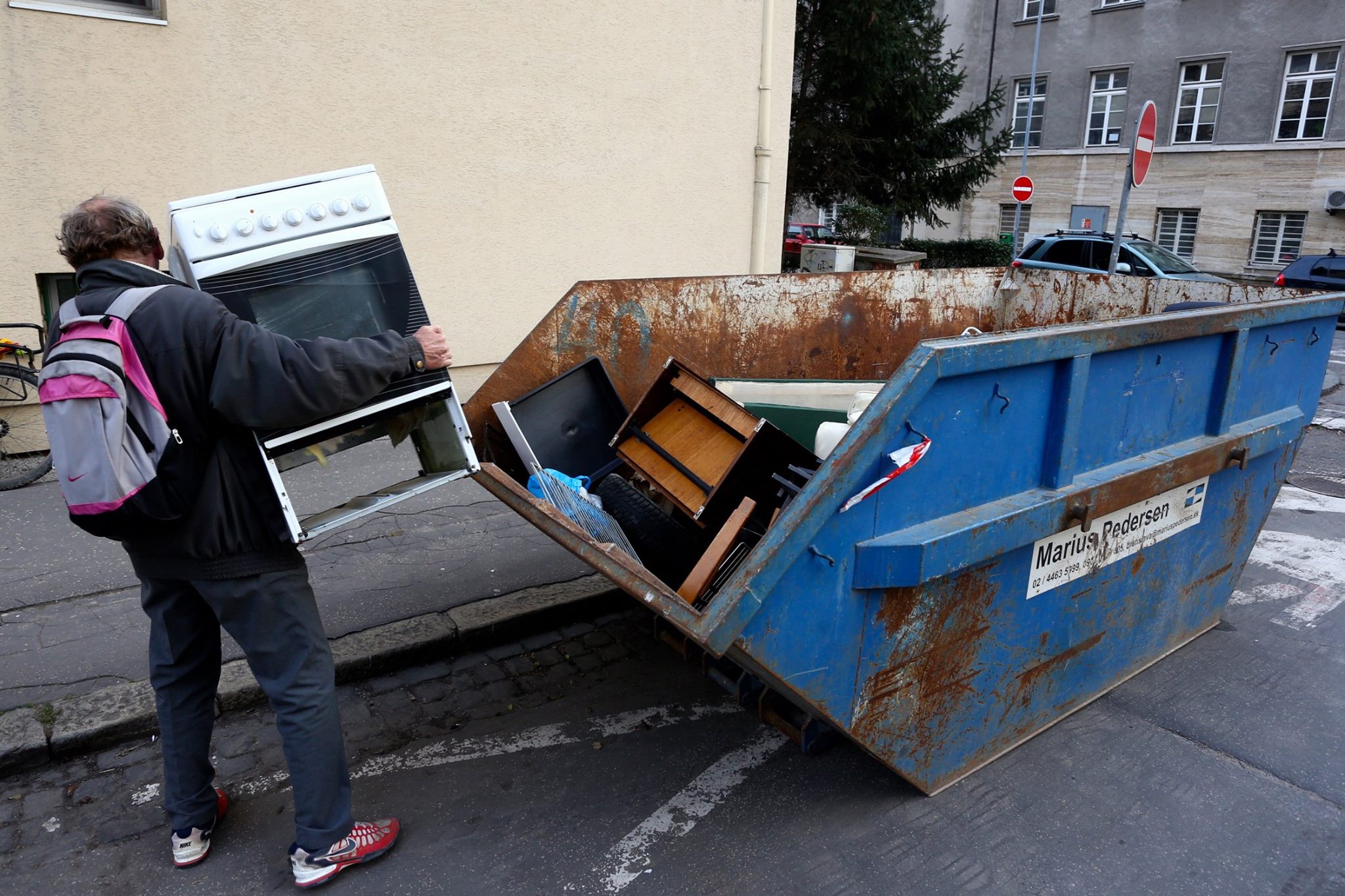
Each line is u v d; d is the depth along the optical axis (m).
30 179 5.28
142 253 2.18
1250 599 4.43
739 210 8.75
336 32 6.09
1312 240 21.91
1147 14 24.00
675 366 3.39
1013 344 2.38
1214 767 3.06
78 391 1.93
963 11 28.22
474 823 2.74
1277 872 2.58
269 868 2.55
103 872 2.53
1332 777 3.03
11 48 5.06
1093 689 3.37
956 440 2.41
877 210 16.70
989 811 2.81
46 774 2.96
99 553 4.48
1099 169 25.72
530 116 7.12
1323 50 21.12
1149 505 3.16
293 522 2.22
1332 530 5.49
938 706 2.72
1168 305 4.51
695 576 2.54
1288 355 3.57
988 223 28.59
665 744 3.16
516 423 3.34
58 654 3.52
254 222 2.23
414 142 6.60
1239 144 22.77
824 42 14.73
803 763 3.05
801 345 4.41
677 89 7.93
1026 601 2.83
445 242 6.93
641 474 3.36
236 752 3.08
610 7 7.32
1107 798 2.88
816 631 2.30
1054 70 26.39
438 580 4.25
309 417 2.14
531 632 3.95
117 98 5.43
